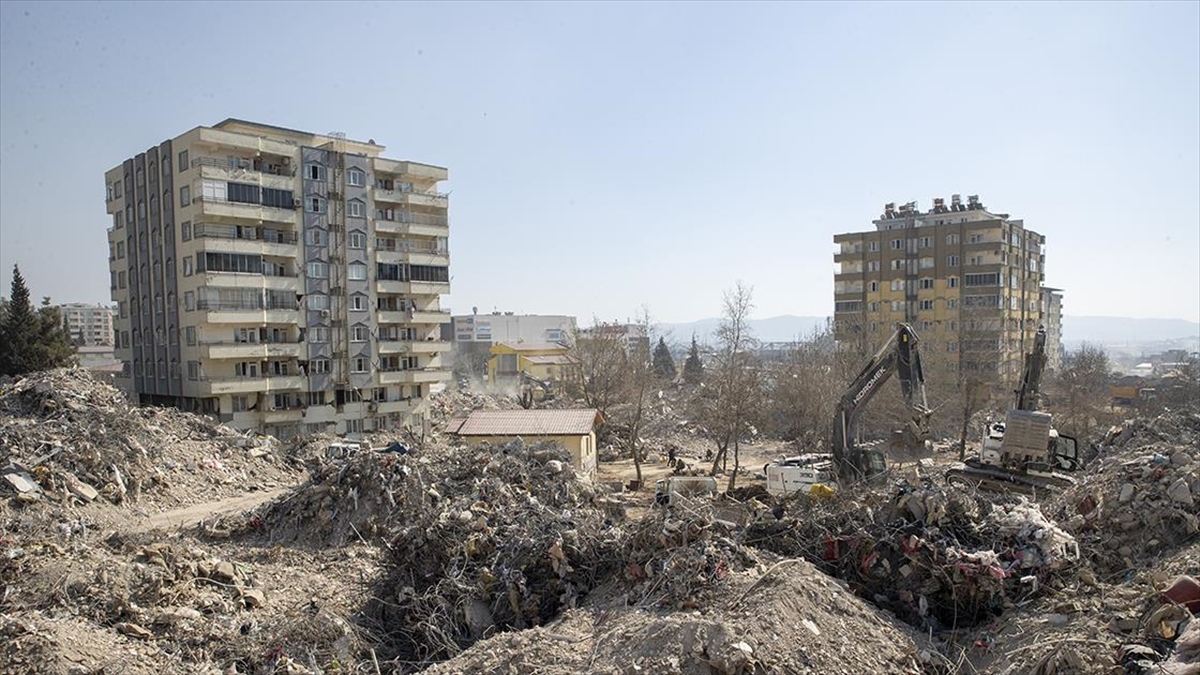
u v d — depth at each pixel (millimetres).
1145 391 63156
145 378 53594
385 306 57188
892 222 77188
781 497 19250
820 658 10211
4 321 51719
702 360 84812
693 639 9992
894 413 43562
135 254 53625
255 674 12266
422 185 60531
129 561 15781
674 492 17797
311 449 38500
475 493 21094
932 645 11781
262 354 49344
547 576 14523
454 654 13094
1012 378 54062
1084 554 13609
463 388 85188
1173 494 13812
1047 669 9930
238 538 22094
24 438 25094
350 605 15578
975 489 16188
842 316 67125
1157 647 9656
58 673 10922
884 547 13570
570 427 34656
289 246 51000
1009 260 66750
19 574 14930
